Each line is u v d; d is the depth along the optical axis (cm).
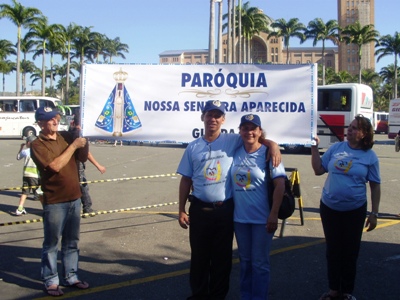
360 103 2562
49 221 509
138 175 1559
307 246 715
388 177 1575
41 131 512
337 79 8750
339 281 493
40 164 495
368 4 14462
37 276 587
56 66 9238
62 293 520
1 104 3959
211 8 2319
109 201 1090
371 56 14138
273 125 709
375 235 787
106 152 2614
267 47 11412
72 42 6831
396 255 673
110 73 729
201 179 453
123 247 709
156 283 560
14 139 3991
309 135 703
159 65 723
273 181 438
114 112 729
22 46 6600
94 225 848
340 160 477
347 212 479
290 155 2577
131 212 966
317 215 945
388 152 2844
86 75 730
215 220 450
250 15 5456
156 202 1077
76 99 9544
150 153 2552
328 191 486
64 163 494
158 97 725
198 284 468
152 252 684
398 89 9050
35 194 1102
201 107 718
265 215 443
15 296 520
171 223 863
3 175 1568
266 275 447
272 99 707
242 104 711
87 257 661
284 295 522
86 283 545
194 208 457
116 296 519
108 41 7400
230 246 462
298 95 704
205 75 718
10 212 963
